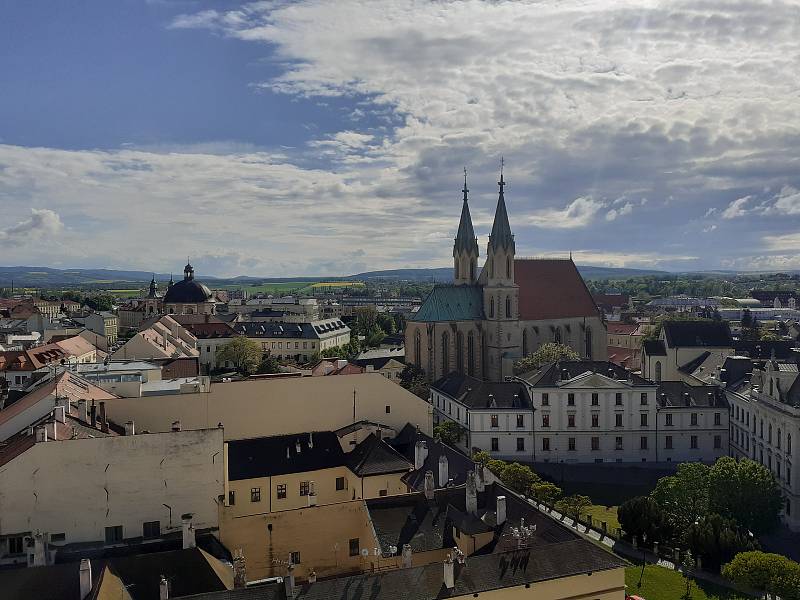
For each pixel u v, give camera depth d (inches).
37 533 2610.7
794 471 4121.6
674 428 5452.8
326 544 2770.7
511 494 2755.9
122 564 2237.9
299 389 3909.9
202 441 2903.5
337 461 3602.4
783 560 2952.8
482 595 2059.5
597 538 3850.9
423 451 3437.5
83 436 2930.6
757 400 4734.3
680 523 3727.9
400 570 2138.3
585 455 5433.1
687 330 7436.0
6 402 4288.9
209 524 2903.5
